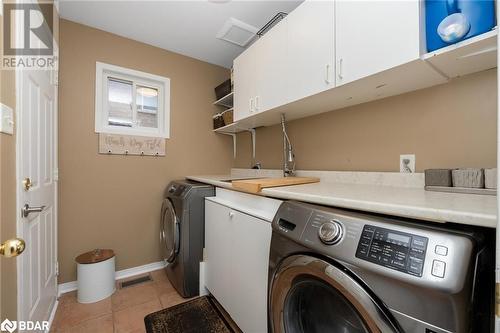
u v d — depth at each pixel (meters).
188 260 1.67
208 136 2.60
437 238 0.52
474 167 1.01
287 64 1.42
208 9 1.75
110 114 2.12
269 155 2.26
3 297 0.81
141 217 2.17
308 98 1.33
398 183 1.25
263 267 1.05
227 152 2.75
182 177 2.41
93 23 1.91
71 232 1.85
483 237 0.53
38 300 1.23
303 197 0.91
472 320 0.46
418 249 0.53
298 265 0.74
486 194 0.89
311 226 0.75
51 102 1.52
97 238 1.96
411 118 1.22
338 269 0.64
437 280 0.47
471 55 0.85
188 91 2.47
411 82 1.09
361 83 1.10
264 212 1.13
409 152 1.23
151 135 2.23
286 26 1.43
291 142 1.99
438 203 0.68
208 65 2.61
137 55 2.17
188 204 1.66
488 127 0.98
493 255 0.54
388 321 0.53
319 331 0.78
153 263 2.22
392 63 0.92
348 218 0.69
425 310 0.49
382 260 0.56
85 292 1.64
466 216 0.53
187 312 1.53
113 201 2.04
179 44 2.24
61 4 1.67
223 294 1.41
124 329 1.38
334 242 0.66
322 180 1.67
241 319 1.22
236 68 1.97
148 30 2.02
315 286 0.76
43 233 1.33
